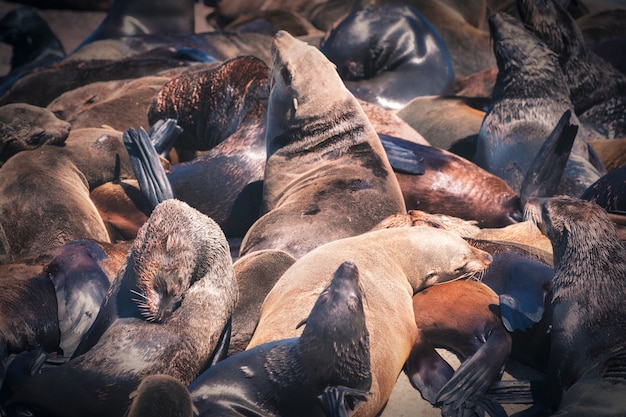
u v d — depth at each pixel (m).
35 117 23.41
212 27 50.84
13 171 21.94
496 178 23.66
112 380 13.37
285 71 21.77
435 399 14.40
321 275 15.11
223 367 12.53
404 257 16.62
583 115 29.36
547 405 14.81
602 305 14.88
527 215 16.70
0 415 13.85
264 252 17.59
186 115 26.77
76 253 17.33
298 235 19.08
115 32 42.00
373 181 20.80
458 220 20.00
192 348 14.10
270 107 22.52
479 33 40.25
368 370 12.52
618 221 17.38
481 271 17.72
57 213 20.83
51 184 21.62
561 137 22.05
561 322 15.17
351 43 33.81
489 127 26.33
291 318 14.01
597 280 15.18
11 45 46.03
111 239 22.53
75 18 53.56
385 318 14.52
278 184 22.03
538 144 25.27
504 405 15.17
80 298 16.28
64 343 15.95
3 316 15.67
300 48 21.94
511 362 16.89
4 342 15.40
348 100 22.06
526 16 28.28
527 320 15.60
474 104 29.94
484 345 15.36
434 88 33.28
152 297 14.14
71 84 32.94
